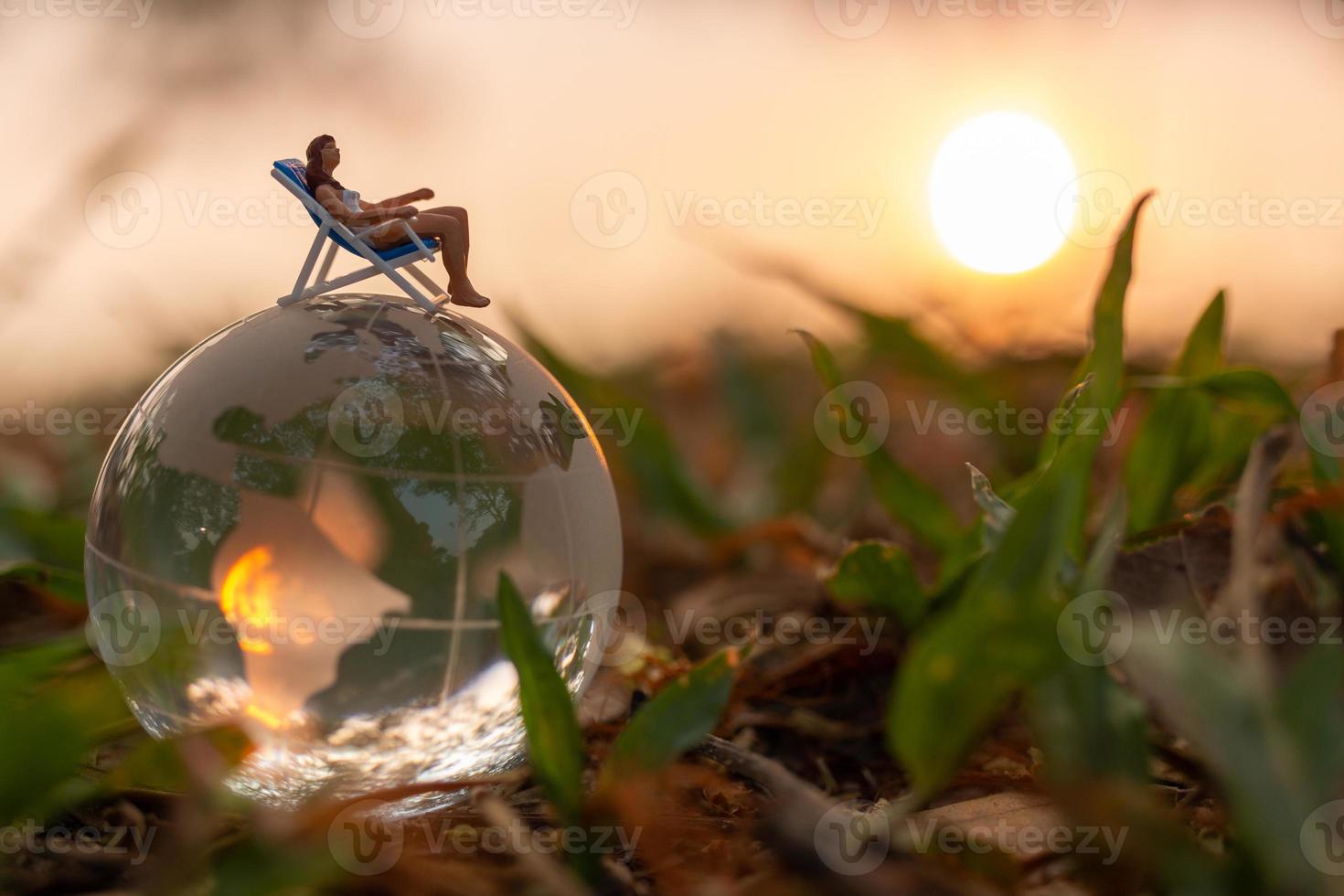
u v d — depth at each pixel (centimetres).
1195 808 20
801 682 24
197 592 20
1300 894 18
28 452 37
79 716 19
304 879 19
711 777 21
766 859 20
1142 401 30
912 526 25
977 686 19
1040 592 19
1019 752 21
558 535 21
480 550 20
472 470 20
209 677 20
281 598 20
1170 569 22
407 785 20
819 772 22
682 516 29
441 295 22
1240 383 23
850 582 23
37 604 25
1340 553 21
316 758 20
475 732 20
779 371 47
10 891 19
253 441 20
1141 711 19
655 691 23
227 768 20
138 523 20
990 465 30
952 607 23
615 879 19
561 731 19
